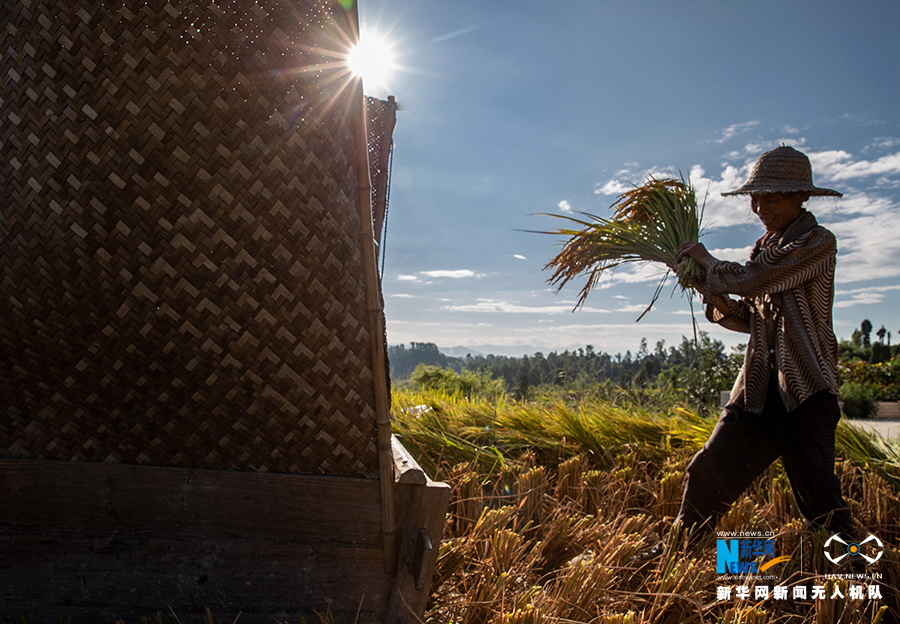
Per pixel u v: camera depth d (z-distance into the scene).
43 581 1.45
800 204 2.36
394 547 1.55
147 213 1.35
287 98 1.36
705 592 1.91
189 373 1.43
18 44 1.30
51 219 1.34
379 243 2.71
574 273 3.05
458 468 3.07
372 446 1.54
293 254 1.41
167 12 1.29
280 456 1.52
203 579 1.47
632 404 5.55
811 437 2.20
